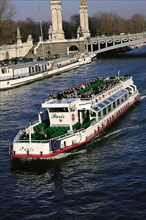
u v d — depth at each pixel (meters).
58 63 153.12
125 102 74.75
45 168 49.31
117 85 73.88
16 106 89.00
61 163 50.47
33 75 130.62
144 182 43.31
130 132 61.59
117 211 38.00
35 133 53.69
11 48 189.12
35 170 48.97
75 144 53.50
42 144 50.22
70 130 55.31
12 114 80.31
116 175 45.94
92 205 39.50
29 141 50.56
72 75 141.38
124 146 55.47
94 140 58.16
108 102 65.50
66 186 44.12
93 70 151.38
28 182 45.81
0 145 59.50
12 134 65.31
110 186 43.12
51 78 137.88
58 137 52.06
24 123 72.12
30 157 50.72
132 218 36.72
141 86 100.94
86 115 59.94
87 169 48.31
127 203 39.25
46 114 60.44
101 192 41.94
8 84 119.12
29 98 99.50
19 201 41.22
